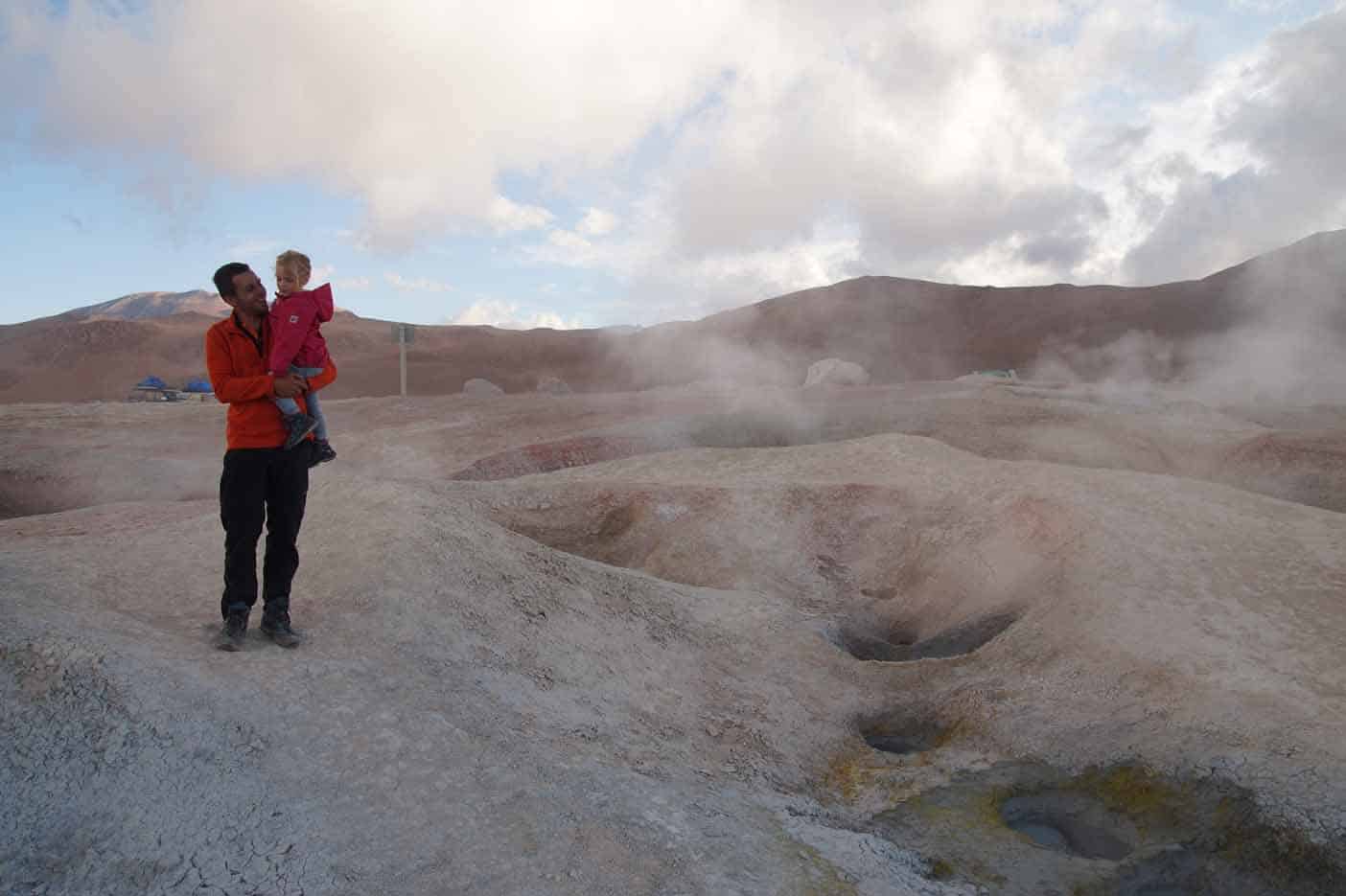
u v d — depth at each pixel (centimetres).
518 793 456
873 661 859
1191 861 561
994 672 800
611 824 451
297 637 541
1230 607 816
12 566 652
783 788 601
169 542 743
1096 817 616
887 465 1509
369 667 538
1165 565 895
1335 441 1825
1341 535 957
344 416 2556
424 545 704
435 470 1956
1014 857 553
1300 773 601
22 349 9806
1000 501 1197
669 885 414
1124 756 659
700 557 1214
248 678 491
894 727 756
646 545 1280
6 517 1747
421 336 10369
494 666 603
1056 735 689
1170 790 621
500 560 759
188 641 529
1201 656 740
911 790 634
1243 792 600
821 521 1291
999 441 2095
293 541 530
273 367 486
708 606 886
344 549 685
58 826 382
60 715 430
